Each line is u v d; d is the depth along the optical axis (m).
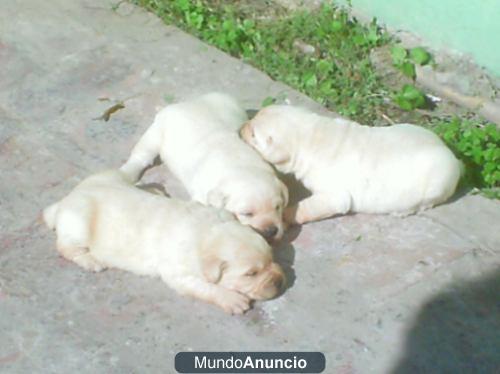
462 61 1.70
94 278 1.31
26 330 1.25
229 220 1.27
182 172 1.41
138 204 1.30
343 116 1.60
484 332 1.24
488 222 1.40
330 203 1.37
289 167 1.38
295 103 1.61
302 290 1.29
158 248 1.27
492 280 1.31
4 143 1.53
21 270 1.32
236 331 1.25
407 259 1.34
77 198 1.31
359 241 1.36
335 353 1.22
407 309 1.27
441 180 1.36
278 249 1.35
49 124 1.57
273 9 1.86
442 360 1.21
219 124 1.42
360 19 1.81
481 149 1.50
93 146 1.52
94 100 1.61
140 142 1.47
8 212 1.41
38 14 1.81
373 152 1.37
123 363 1.21
